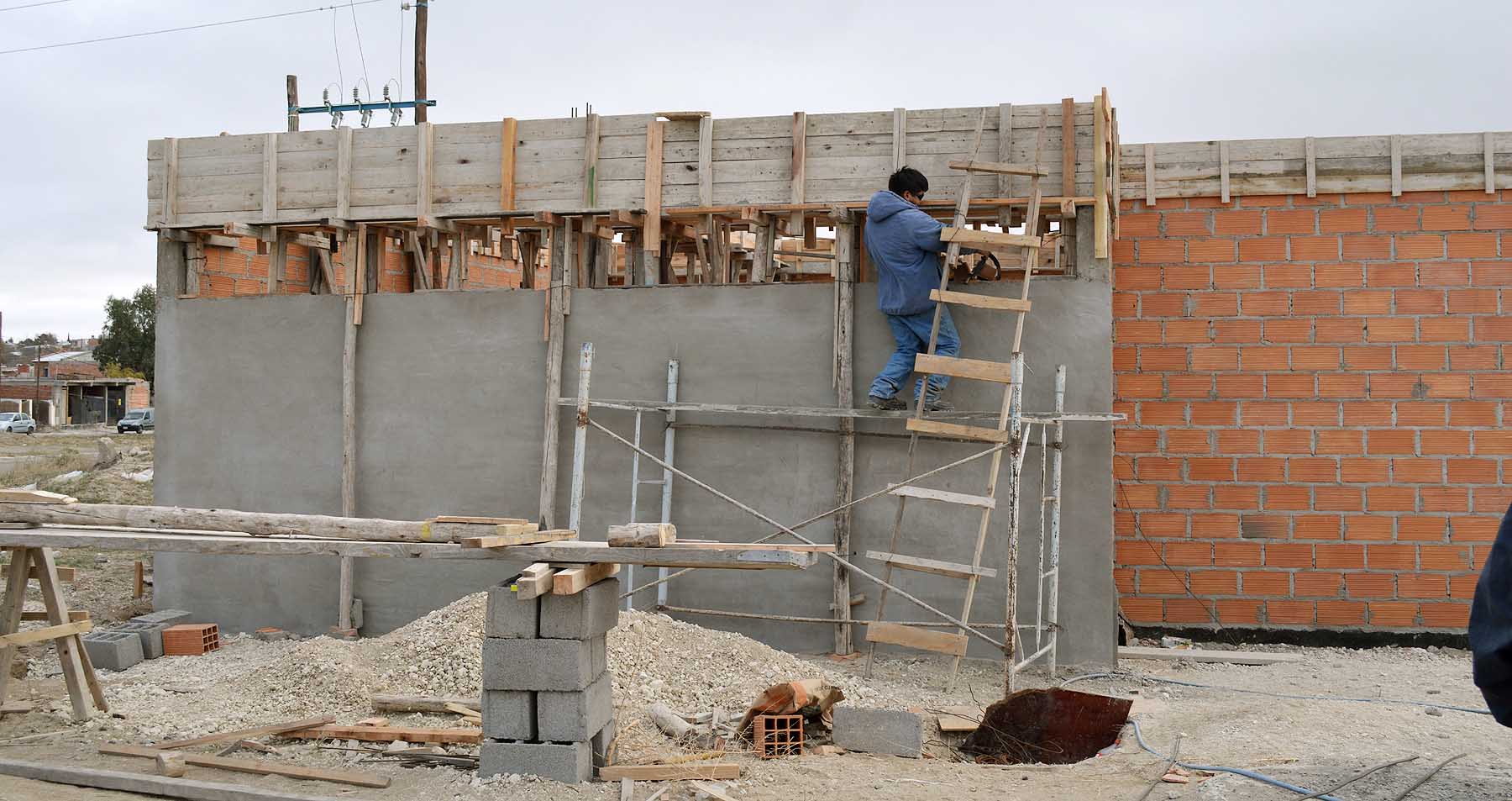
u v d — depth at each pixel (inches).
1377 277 379.9
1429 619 374.9
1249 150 387.5
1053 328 333.7
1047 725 254.5
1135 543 391.2
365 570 382.9
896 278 326.0
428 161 373.7
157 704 285.9
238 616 393.7
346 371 383.2
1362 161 380.2
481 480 373.7
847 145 346.3
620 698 261.4
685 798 207.0
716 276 362.9
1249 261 386.9
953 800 204.2
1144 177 393.1
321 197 384.5
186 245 409.7
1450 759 223.8
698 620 355.3
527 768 214.8
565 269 367.9
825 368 349.1
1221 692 312.0
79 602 423.8
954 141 339.6
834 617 343.6
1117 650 346.6
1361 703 291.3
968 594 304.0
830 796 206.7
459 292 378.0
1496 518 370.9
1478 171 373.1
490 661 215.8
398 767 228.4
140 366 2463.1
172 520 239.6
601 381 364.2
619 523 360.5
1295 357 383.9
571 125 366.3
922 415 323.9
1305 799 199.0
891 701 277.9
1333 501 380.2
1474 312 373.7
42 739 251.6
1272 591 382.6
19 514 249.8
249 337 396.8
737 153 353.4
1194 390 389.1
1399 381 378.0
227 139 395.2
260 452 393.4
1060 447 329.4
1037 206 312.3
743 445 352.8
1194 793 206.4
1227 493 386.3
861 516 345.7
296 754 237.3
